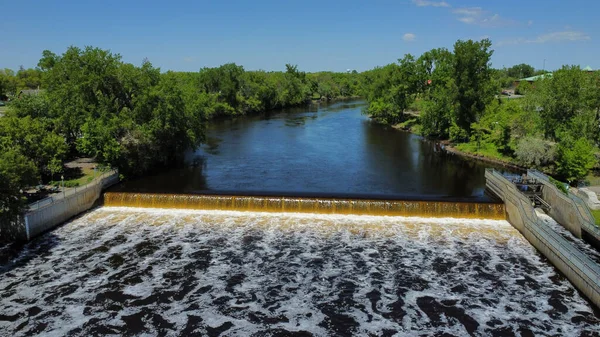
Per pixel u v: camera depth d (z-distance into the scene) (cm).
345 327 2978
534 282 3544
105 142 5866
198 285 3478
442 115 10325
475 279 3588
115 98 6669
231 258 3925
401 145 9594
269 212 5022
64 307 3155
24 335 2836
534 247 4162
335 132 11344
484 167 7525
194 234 4422
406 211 4903
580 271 3356
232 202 5059
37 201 4347
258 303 3253
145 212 5044
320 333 2912
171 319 3044
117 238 4312
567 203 4594
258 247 4144
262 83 17825
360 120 14125
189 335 2877
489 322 3031
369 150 8894
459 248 4147
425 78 12788
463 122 9762
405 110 14912
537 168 7019
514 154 7781
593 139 6781
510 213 4775
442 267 3784
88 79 6253
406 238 4356
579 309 3173
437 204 4878
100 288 3409
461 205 4872
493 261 3894
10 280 3500
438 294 3375
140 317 3058
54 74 6612
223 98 15675
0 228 4228
